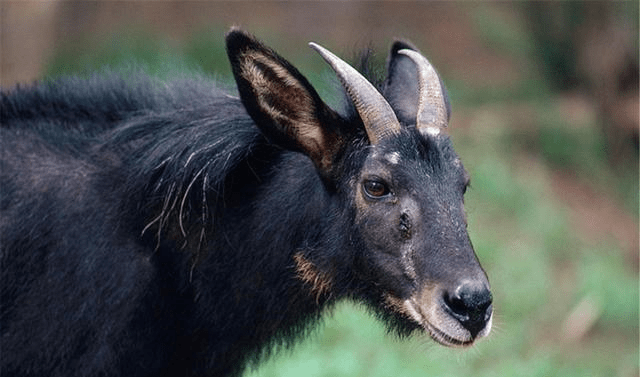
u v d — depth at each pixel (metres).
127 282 14.10
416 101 14.57
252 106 13.54
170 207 14.22
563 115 36.28
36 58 29.91
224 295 14.52
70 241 14.05
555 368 23.14
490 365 23.27
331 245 13.85
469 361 22.83
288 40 39.03
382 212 13.27
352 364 21.53
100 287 14.03
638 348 25.38
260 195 14.34
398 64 15.06
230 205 14.41
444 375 21.69
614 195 34.12
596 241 31.02
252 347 14.98
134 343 14.21
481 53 40.44
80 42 34.53
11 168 14.36
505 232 29.95
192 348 14.71
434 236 12.95
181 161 14.10
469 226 29.06
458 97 36.94
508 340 24.38
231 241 14.39
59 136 14.66
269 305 14.54
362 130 13.68
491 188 31.23
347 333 22.97
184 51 34.81
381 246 13.30
